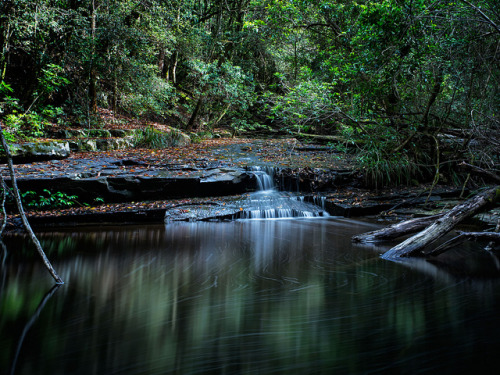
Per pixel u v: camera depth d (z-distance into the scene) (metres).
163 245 5.20
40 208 7.31
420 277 3.56
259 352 1.98
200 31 17.75
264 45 20.45
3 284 3.28
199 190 8.70
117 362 1.86
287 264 4.13
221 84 17.42
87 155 10.45
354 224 7.20
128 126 14.76
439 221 4.58
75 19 12.06
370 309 2.65
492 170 7.52
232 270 3.86
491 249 4.87
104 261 4.22
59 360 1.88
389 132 8.99
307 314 2.55
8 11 10.24
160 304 2.76
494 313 2.56
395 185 9.42
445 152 9.39
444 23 7.18
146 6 14.54
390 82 8.14
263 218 7.99
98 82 14.88
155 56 17.09
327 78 11.66
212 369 1.79
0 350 1.99
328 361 1.87
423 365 1.84
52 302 2.79
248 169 9.74
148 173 8.66
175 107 19.81
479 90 7.60
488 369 1.80
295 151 12.58
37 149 9.20
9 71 11.95
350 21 11.42
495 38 6.97
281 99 10.20
